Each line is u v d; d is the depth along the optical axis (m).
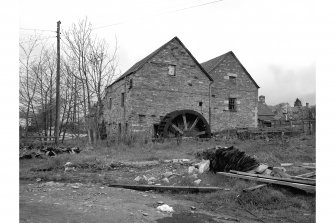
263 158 11.52
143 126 19.28
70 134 27.88
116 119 21.95
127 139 16.59
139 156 12.60
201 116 20.33
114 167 10.04
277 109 43.75
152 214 5.09
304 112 39.56
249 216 5.35
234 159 8.39
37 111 23.09
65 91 22.64
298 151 13.36
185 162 10.48
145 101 19.45
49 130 23.95
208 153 10.95
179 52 20.83
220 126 21.89
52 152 12.82
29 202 5.37
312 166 10.02
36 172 9.09
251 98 23.41
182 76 20.78
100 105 17.86
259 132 20.33
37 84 22.27
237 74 23.11
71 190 6.56
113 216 4.79
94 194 6.26
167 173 8.45
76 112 20.84
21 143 16.56
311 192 6.32
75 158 11.12
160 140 17.69
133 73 19.34
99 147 15.58
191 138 18.27
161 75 20.11
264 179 7.06
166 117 19.44
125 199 6.01
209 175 8.31
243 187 6.63
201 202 6.13
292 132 21.05
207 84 21.56
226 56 23.03
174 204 5.87
